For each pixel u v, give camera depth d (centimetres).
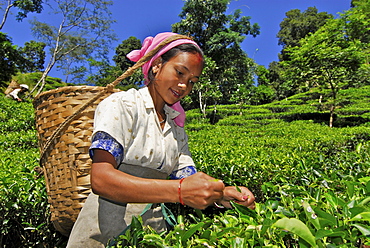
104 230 136
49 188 154
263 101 4184
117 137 117
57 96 146
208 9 2627
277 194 202
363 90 3091
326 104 2394
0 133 936
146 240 105
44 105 149
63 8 2411
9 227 233
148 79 144
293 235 99
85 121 142
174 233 108
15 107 1238
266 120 2020
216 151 402
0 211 223
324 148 562
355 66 1697
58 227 162
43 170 162
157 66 135
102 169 112
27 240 248
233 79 2881
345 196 133
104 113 120
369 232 88
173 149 143
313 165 229
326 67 1714
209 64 2148
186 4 2670
